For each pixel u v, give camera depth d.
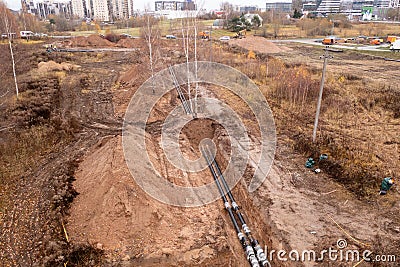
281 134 20.62
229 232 13.02
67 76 36.47
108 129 22.30
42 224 12.70
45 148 19.17
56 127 21.86
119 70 41.12
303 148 18.28
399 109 23.31
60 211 13.34
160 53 43.31
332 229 12.22
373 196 14.01
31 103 25.78
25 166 16.98
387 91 26.69
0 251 11.45
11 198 14.34
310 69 34.75
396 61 40.75
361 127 21.16
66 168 16.78
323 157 16.81
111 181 13.48
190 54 42.66
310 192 14.55
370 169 15.79
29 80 32.66
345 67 37.16
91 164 16.34
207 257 11.44
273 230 12.38
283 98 26.97
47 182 15.49
